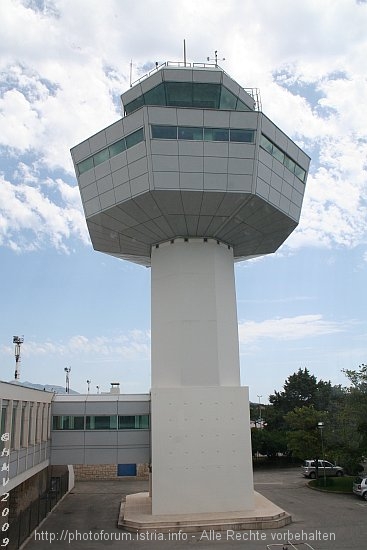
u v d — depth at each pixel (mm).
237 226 28484
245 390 26328
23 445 22219
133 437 28453
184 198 25875
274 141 27609
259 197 26156
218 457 25391
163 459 25188
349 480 38781
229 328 28766
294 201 29422
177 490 24891
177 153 25609
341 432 34094
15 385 20703
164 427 25531
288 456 54969
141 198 26000
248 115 26203
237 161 25906
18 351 40375
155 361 28406
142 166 25781
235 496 25047
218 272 28953
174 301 28250
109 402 28828
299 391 72250
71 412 28719
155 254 29938
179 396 25891
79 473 43875
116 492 36188
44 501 27516
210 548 19531
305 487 36781
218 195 25781
